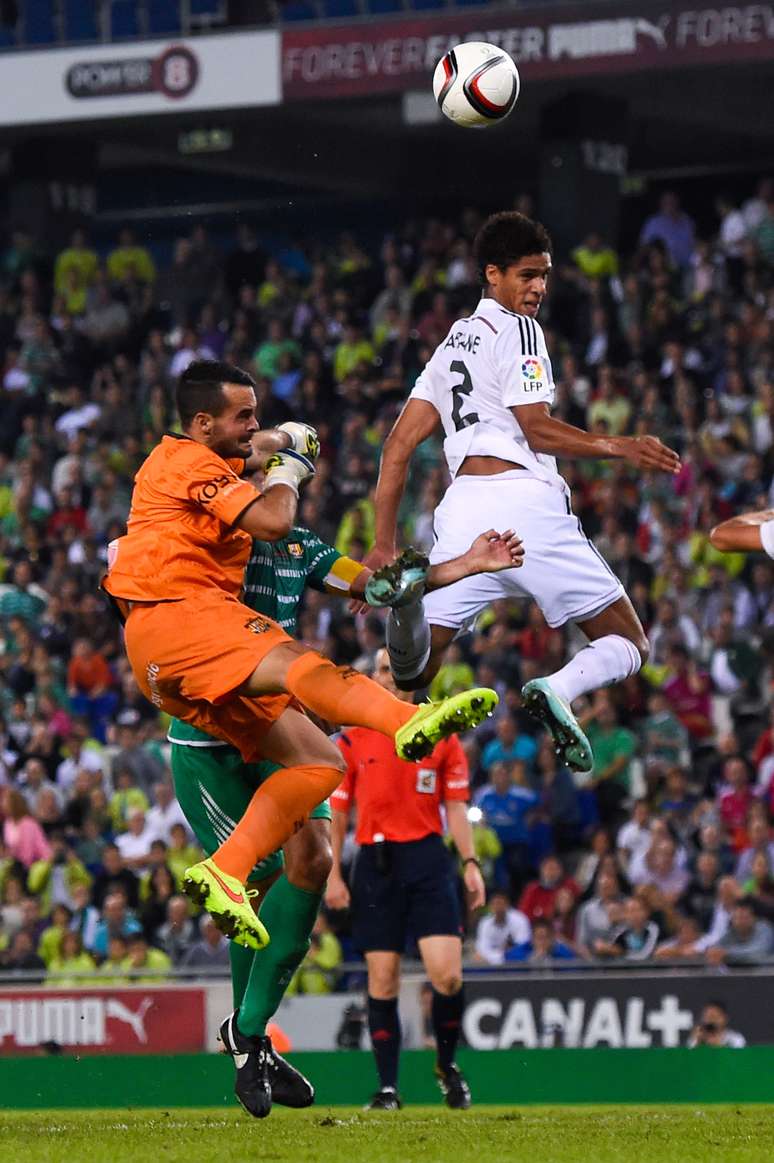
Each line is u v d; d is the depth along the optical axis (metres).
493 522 23.11
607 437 22.53
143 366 74.75
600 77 72.38
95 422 72.19
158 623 20.56
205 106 76.62
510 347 23.17
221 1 77.44
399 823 31.39
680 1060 36.88
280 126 84.94
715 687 54.69
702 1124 23.86
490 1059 37.31
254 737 20.86
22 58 79.19
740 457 60.25
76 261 80.56
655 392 62.56
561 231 77.06
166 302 83.12
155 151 88.94
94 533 67.12
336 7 76.25
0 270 84.44
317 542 23.89
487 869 48.84
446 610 23.36
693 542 57.78
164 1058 38.12
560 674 22.59
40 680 58.91
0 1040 40.44
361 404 67.94
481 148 88.88
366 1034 39.00
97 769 54.66
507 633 55.28
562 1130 22.64
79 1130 22.56
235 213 95.88
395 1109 31.08
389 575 20.44
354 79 74.50
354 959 46.25
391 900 31.48
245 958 22.86
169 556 20.61
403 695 31.81
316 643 58.28
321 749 20.66
